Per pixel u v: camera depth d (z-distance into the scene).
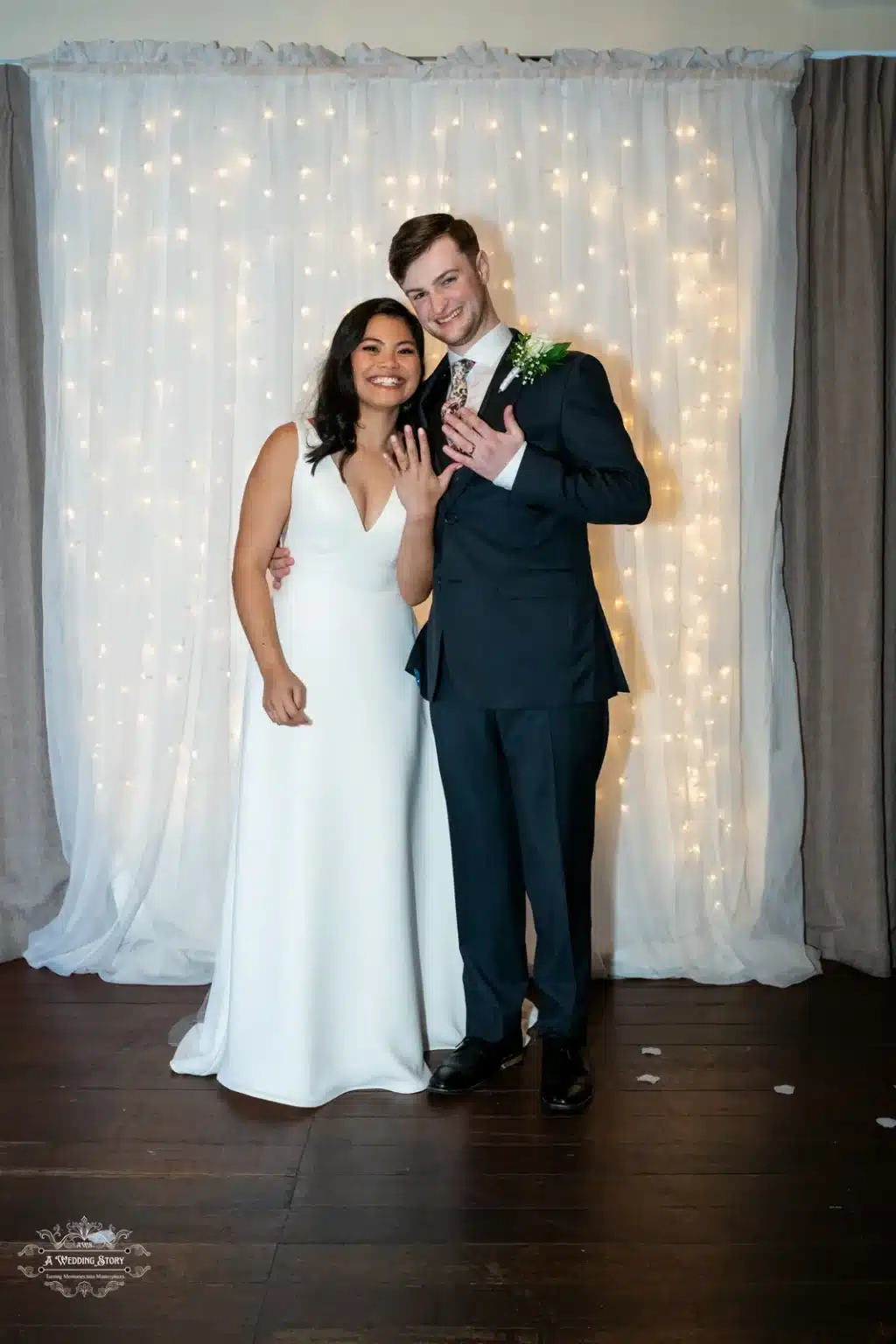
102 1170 2.24
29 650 3.29
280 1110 2.48
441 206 3.20
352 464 2.50
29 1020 2.92
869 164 3.20
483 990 2.64
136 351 3.24
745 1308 1.88
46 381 3.25
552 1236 2.05
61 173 3.20
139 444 3.24
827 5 3.30
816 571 3.33
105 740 3.28
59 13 3.32
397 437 2.47
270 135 3.16
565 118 3.18
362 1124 2.42
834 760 3.33
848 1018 2.99
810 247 3.26
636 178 3.18
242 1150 2.32
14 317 3.21
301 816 2.49
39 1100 2.52
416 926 2.65
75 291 3.23
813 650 3.34
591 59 3.16
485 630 2.42
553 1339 1.81
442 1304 1.88
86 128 3.19
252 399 3.23
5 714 3.31
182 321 3.21
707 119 3.20
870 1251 2.02
